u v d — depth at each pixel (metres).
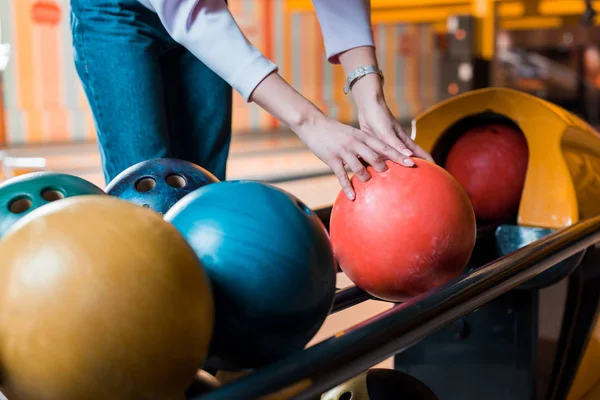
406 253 0.95
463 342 1.38
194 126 1.44
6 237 0.63
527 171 1.36
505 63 8.49
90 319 0.58
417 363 1.42
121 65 1.26
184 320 0.63
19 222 0.65
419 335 0.76
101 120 1.31
